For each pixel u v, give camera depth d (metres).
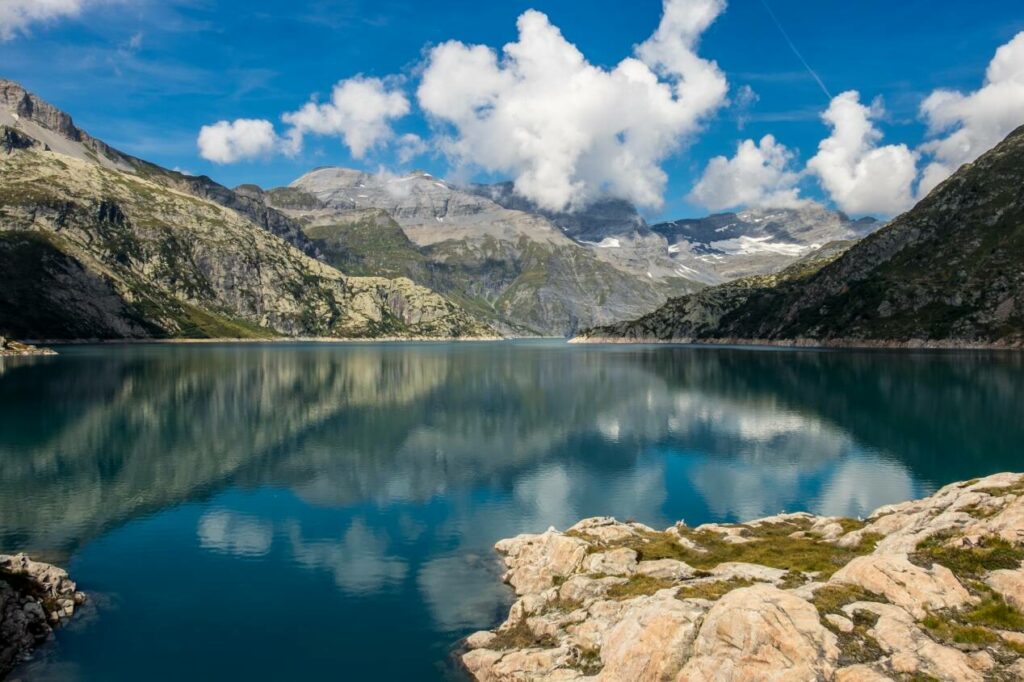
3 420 105.75
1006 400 124.12
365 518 57.22
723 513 58.41
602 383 168.88
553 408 123.94
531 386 163.25
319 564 46.41
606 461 79.19
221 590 41.91
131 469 74.88
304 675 31.84
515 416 114.12
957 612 23.94
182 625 36.97
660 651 24.95
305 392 149.25
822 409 117.62
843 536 39.09
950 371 177.75
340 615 38.34
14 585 37.31
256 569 45.53
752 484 68.25
